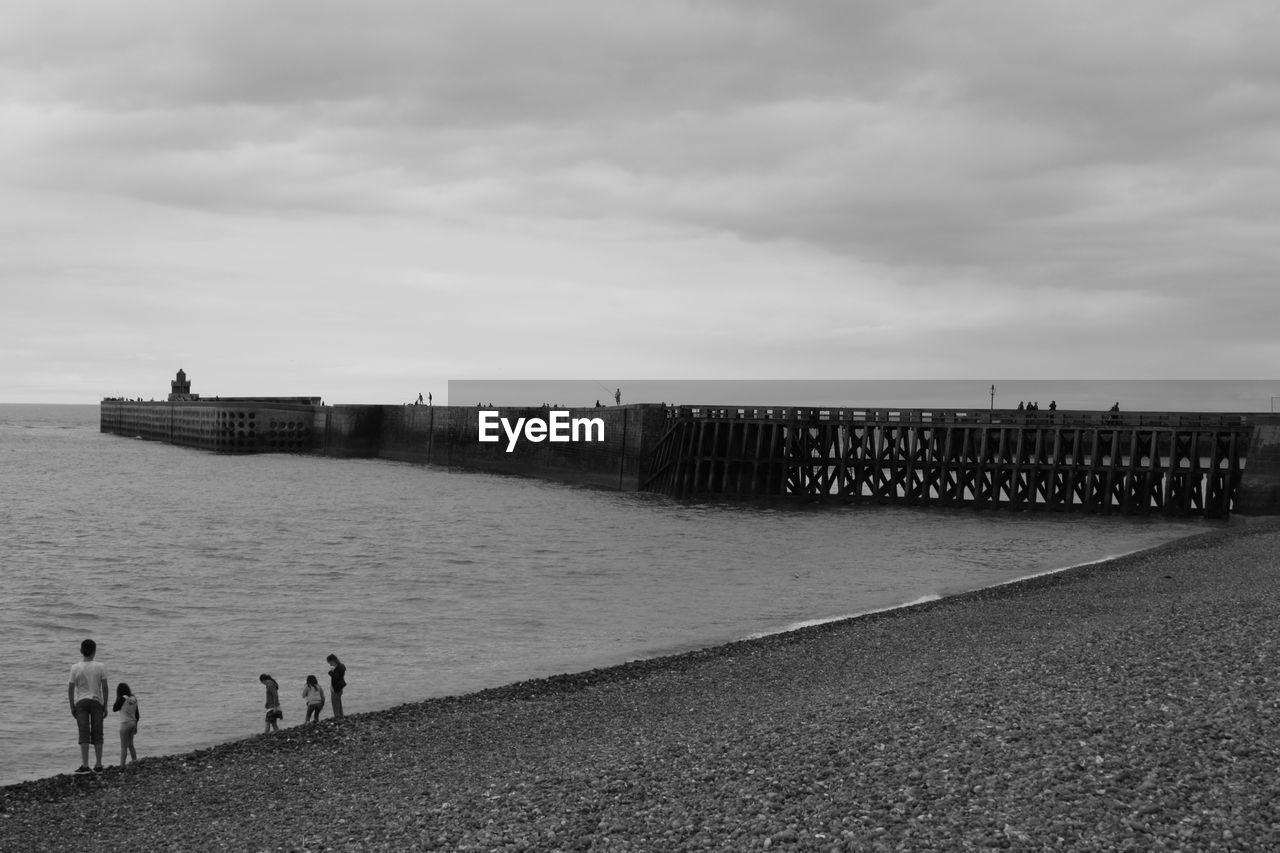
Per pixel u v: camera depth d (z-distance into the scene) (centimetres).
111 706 3666
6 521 9806
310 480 14550
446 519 9794
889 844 1605
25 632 5025
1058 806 1662
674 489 11488
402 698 3716
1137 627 3350
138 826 2300
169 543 8300
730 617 5197
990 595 5038
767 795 1931
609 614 5319
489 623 5128
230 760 2802
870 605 5447
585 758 2522
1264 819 1545
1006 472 10319
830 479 10794
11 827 2312
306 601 5800
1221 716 2028
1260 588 4356
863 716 2506
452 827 2022
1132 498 9481
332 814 2266
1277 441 8444
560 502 11206
